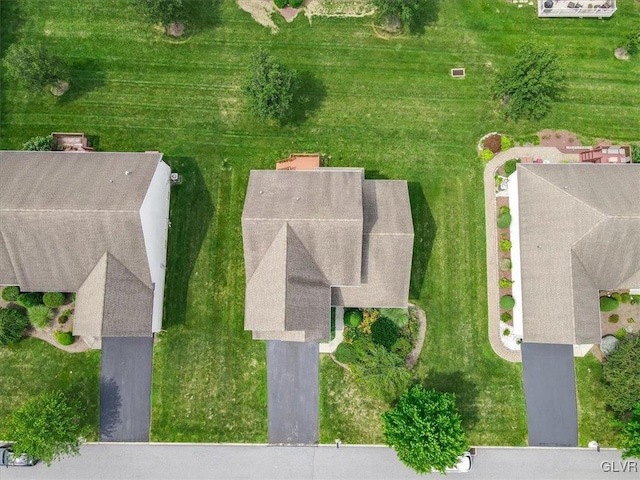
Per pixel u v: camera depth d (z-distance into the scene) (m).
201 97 42.19
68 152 37.97
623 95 42.19
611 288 36.91
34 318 38.19
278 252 34.00
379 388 36.03
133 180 35.91
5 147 41.19
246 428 38.53
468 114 42.06
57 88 41.22
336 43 42.69
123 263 35.66
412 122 41.97
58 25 42.56
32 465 37.62
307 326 34.28
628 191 35.75
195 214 40.66
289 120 41.88
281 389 38.84
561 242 35.44
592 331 35.03
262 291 34.41
